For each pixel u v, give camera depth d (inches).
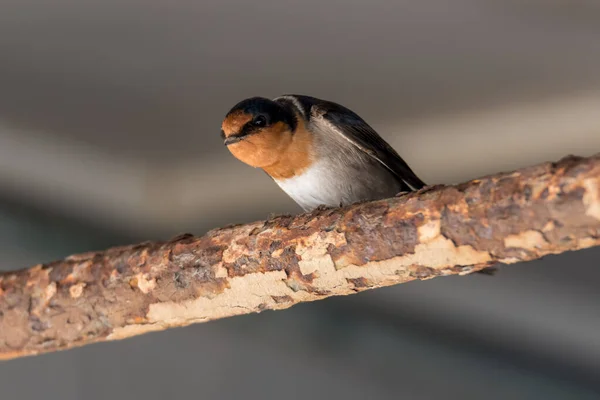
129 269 223.3
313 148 284.7
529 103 471.8
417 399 583.8
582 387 588.4
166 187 603.8
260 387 569.3
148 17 404.5
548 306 591.2
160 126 532.1
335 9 392.5
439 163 533.6
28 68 462.3
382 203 182.1
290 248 194.5
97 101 500.1
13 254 576.4
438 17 395.2
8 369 533.0
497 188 159.3
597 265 559.2
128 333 232.4
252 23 407.5
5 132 540.4
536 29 402.3
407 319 602.5
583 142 481.4
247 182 590.6
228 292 208.4
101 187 600.1
